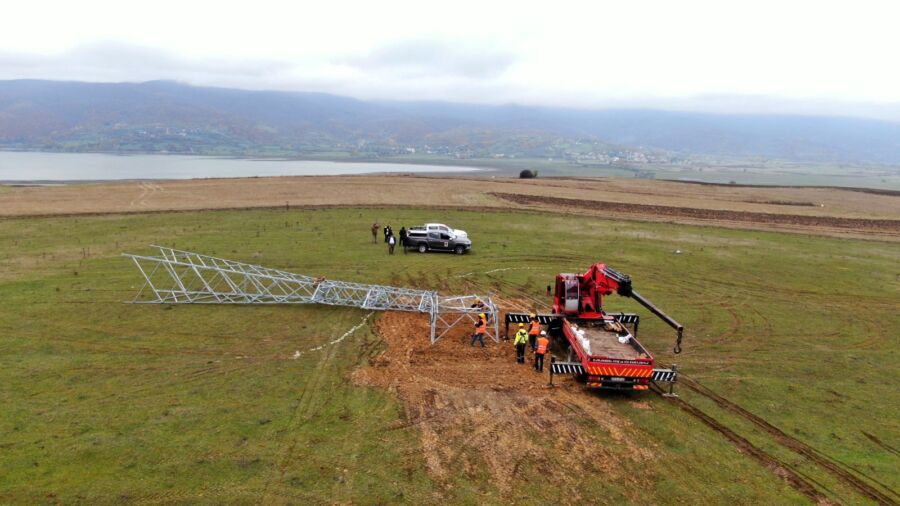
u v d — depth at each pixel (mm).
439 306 21703
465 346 19766
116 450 12367
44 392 15078
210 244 34156
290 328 20734
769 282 30469
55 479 11273
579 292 19938
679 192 78125
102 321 20734
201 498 10883
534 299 25969
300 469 11938
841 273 33000
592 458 12938
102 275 26625
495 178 89438
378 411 14672
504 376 17391
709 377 17969
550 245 38000
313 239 36844
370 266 30625
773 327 23203
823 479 12469
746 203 67312
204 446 12656
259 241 35594
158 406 14484
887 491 12094
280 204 51219
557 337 20844
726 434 14320
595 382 15977
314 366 17422
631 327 22125
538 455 12961
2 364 16734
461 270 30672
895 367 19391
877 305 26875
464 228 43188
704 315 24500
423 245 34406
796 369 18906
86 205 47375
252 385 15922
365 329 20906
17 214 41781
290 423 13852
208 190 58906
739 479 12352
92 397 14891
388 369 17438
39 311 21516
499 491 11516
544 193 67312
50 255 30234
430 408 15008
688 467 12734
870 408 16141
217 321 21188
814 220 54406
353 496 11109
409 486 11523
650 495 11648
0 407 14133
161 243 33938
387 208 50875
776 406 16047
